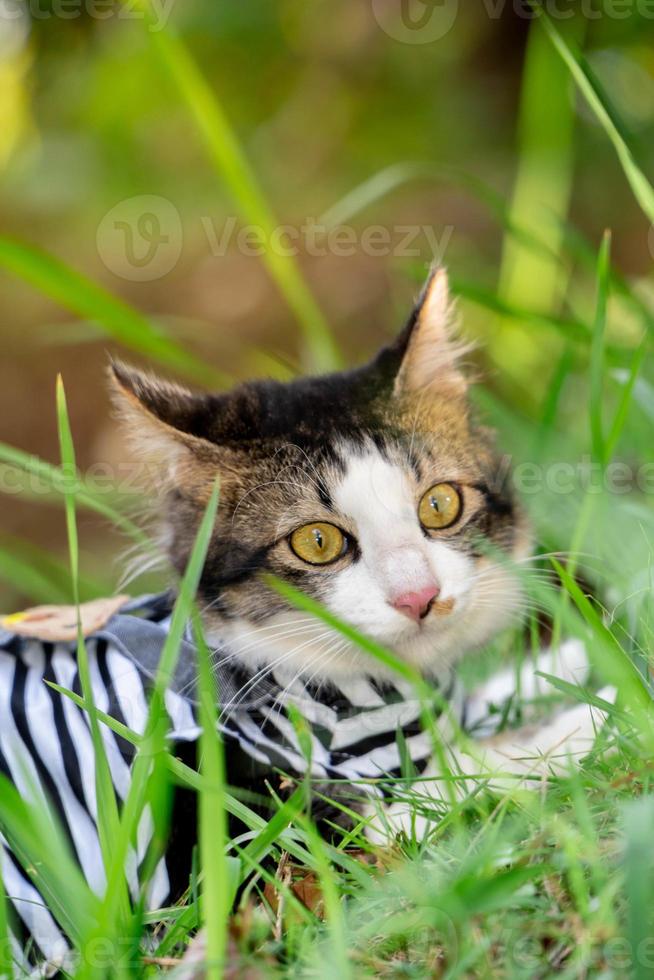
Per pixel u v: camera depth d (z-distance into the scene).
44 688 0.76
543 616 0.84
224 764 0.75
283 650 0.78
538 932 0.67
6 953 0.70
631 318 0.98
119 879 0.68
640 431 0.88
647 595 0.77
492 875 0.68
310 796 0.74
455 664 0.80
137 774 0.68
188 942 0.70
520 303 1.01
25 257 0.87
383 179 0.94
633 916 0.64
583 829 0.68
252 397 0.81
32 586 0.96
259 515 0.79
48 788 0.74
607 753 0.73
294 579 0.78
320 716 0.77
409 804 0.73
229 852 0.75
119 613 0.79
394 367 0.82
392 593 0.77
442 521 0.79
